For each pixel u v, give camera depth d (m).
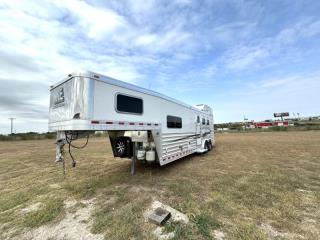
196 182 4.61
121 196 3.82
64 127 3.82
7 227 2.79
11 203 3.65
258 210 3.05
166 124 5.89
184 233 2.45
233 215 2.90
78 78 3.58
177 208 3.21
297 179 4.64
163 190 4.12
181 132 6.93
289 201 3.37
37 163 7.78
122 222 2.80
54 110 4.35
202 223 2.65
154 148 5.47
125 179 5.03
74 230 2.66
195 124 8.34
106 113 3.88
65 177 5.40
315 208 3.10
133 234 2.49
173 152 6.27
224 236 2.38
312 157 7.51
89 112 3.53
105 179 5.08
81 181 4.97
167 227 2.61
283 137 17.81
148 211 3.14
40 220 2.95
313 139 14.77
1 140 27.27
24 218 3.03
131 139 5.68
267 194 3.71
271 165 6.28
